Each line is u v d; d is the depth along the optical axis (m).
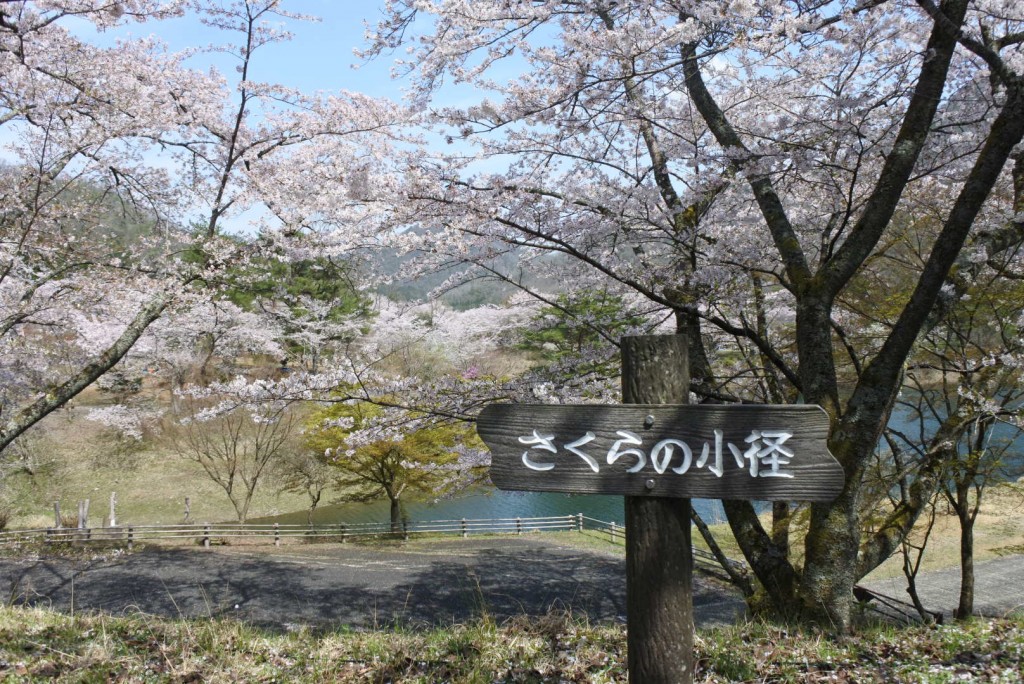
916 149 5.18
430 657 3.76
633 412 2.21
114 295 8.83
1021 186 6.25
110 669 3.58
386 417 7.15
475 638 3.97
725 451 2.14
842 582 4.97
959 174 6.81
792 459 2.10
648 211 6.08
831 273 5.36
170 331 12.70
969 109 6.43
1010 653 3.81
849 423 5.08
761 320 7.39
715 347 8.62
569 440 2.24
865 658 3.76
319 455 17.39
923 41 6.12
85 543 16.44
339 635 4.55
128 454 22.00
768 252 6.57
